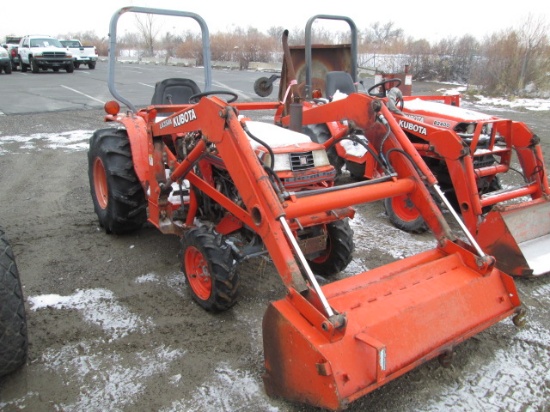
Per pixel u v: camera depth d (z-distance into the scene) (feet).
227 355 9.28
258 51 94.99
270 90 15.67
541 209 13.46
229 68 89.20
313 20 19.98
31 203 17.90
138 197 13.88
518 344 9.71
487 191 16.47
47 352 9.27
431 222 10.07
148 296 11.41
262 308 10.96
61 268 12.73
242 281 12.14
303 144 10.59
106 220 14.42
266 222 8.34
